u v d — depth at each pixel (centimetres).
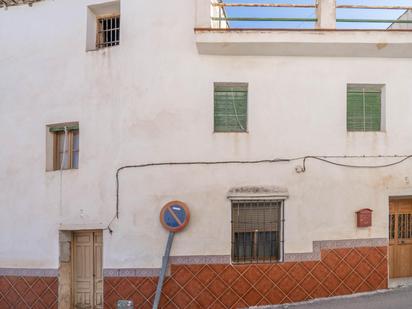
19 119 927
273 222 830
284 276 805
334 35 803
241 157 821
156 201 820
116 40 912
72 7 906
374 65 848
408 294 796
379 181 836
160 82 834
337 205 824
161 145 827
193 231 807
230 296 796
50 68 910
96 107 865
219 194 814
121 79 851
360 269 820
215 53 828
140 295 805
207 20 812
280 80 835
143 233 817
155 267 808
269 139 826
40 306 867
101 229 844
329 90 839
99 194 848
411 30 809
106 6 891
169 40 838
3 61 952
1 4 956
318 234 816
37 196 896
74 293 886
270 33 797
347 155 833
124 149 839
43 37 923
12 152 924
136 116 838
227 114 848
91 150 861
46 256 876
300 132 830
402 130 847
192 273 800
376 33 806
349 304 758
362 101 864
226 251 805
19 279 888
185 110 828
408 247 871
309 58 840
